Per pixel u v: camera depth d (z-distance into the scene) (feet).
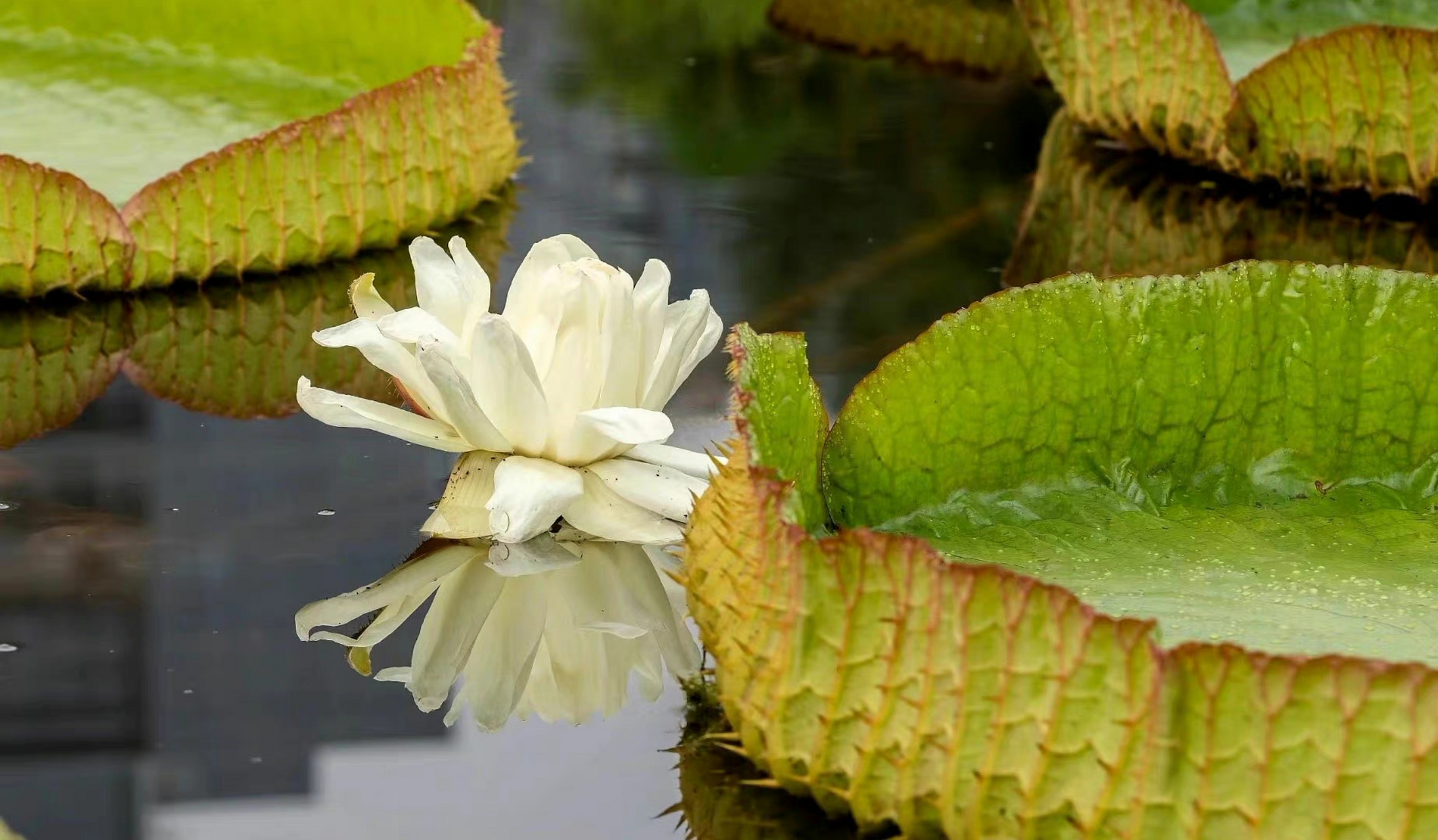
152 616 10.30
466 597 10.39
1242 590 10.11
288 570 10.46
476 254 12.34
